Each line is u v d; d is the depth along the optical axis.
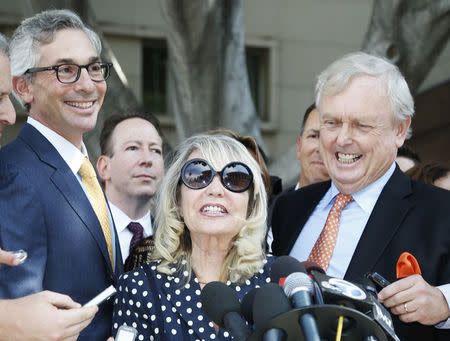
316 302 2.88
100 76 4.09
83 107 4.03
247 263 3.70
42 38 4.02
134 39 12.40
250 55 12.76
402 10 8.01
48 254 3.79
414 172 5.47
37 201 3.77
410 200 4.14
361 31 12.88
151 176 5.43
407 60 8.05
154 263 3.77
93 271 3.86
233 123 8.27
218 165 3.73
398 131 4.21
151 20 12.45
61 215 3.82
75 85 3.99
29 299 3.21
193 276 3.71
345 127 4.10
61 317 3.16
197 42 8.01
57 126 4.02
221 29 8.13
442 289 3.79
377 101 4.08
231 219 3.70
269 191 5.06
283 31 12.80
